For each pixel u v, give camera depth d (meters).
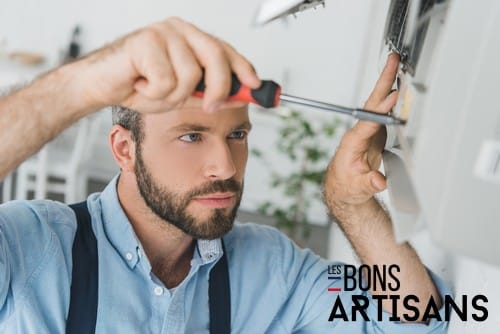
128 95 0.53
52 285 0.86
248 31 3.68
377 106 0.68
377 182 0.80
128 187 0.92
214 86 0.48
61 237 0.90
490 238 0.36
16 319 0.83
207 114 0.79
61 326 0.86
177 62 0.48
